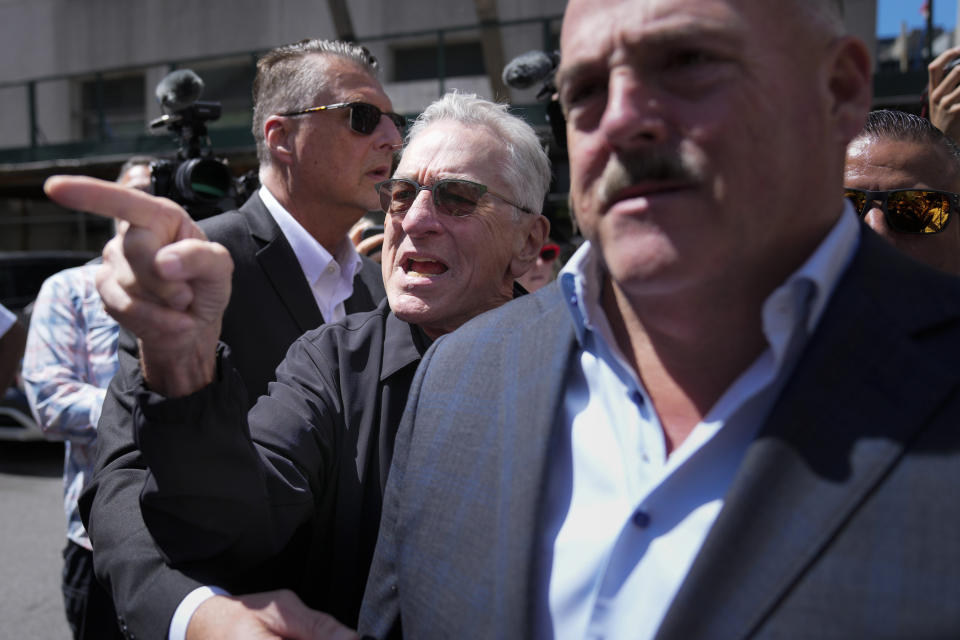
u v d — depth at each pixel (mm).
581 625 833
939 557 627
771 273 778
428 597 959
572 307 946
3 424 5234
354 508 1314
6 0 12156
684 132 719
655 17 716
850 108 791
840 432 706
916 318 745
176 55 11305
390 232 1556
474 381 1057
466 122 1555
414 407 1133
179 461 950
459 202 1478
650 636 781
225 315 1824
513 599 839
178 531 1044
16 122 12188
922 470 660
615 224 753
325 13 10492
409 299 1468
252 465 1021
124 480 1260
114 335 2258
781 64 720
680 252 723
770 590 678
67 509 2137
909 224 1355
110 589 1207
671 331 830
